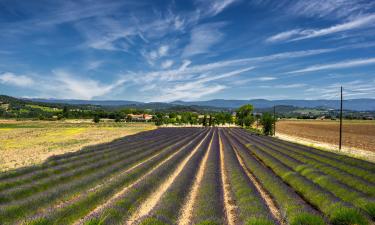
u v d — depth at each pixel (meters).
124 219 13.74
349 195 16.66
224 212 14.05
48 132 84.00
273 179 21.14
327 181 19.69
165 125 153.25
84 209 15.04
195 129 114.56
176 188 18.55
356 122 164.88
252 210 13.94
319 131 101.69
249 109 129.50
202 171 26.81
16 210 14.47
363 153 42.75
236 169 25.48
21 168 25.20
